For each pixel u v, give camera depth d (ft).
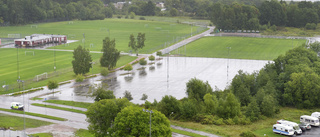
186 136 390.63
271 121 456.04
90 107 371.35
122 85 638.94
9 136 382.42
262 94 492.13
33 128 414.82
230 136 390.42
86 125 429.38
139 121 335.47
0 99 540.11
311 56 630.74
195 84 508.53
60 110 488.44
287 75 556.51
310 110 507.30
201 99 499.10
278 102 516.73
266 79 552.00
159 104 459.32
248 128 422.00
